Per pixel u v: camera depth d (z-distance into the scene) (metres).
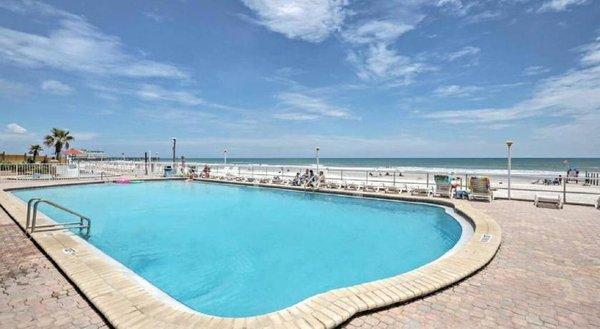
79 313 3.44
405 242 8.09
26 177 19.42
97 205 13.27
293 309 3.36
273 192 16.45
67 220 10.09
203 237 8.70
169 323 3.09
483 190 11.31
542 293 3.94
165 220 10.77
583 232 6.86
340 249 7.62
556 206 9.84
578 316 3.39
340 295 3.66
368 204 13.05
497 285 4.17
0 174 20.09
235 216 11.38
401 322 3.28
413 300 3.72
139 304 3.46
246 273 6.18
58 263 4.67
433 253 7.18
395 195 12.59
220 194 16.28
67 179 19.17
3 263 4.89
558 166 71.06
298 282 5.76
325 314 3.23
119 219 10.77
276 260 6.90
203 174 22.17
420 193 12.75
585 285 4.17
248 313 4.64
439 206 11.27
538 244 5.98
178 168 25.19
